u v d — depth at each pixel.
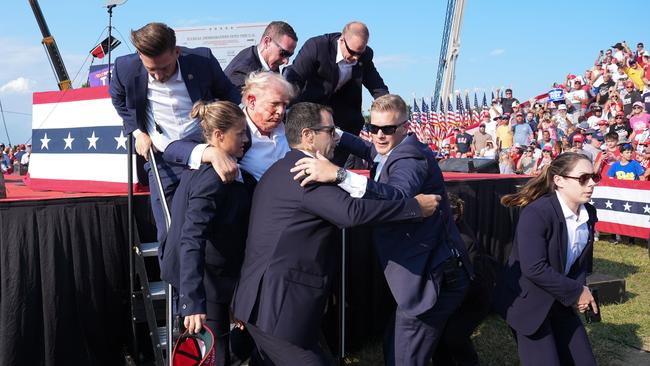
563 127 14.73
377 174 3.44
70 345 3.90
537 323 3.26
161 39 3.17
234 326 3.66
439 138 19.41
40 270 3.80
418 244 3.21
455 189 5.79
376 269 5.12
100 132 4.42
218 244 3.13
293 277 2.77
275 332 2.73
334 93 5.12
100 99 4.41
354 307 4.94
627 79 15.85
